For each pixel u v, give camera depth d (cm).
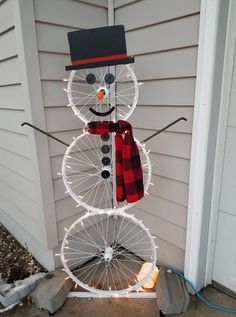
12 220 216
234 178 140
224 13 116
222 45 122
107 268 185
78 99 157
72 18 144
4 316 151
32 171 155
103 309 153
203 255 157
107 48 115
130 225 193
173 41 133
